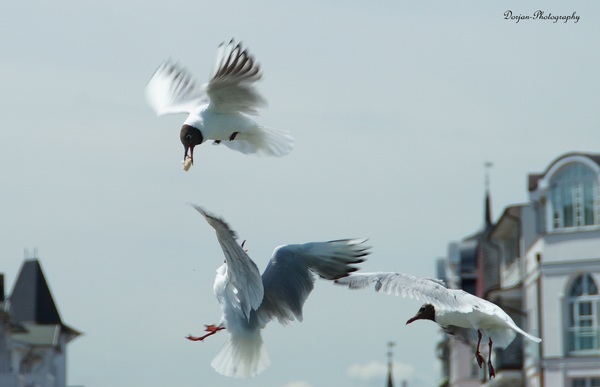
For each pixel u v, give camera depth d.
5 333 50.53
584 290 35.28
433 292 11.27
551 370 35.44
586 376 34.72
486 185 57.28
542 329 35.94
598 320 34.75
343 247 11.02
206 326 11.14
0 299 53.97
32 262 63.31
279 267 11.05
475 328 12.21
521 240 42.31
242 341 10.98
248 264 10.53
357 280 11.27
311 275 11.06
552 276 35.91
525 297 39.88
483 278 48.84
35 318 60.97
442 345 57.84
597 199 35.31
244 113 15.16
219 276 11.10
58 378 61.62
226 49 14.29
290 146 15.52
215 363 10.99
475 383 52.00
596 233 35.19
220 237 10.31
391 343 55.94
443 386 58.38
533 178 37.53
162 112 16.33
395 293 11.25
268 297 11.00
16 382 49.47
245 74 14.57
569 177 36.03
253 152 15.58
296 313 11.00
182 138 14.97
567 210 36.00
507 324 11.52
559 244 35.91
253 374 10.92
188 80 16.48
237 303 10.92
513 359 40.53
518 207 42.41
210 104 15.02
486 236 48.03
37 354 57.94
